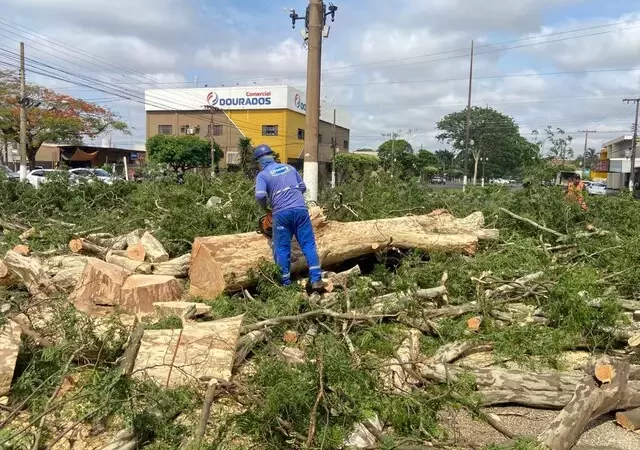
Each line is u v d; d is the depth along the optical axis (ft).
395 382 12.12
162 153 132.05
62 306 13.78
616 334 14.76
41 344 12.08
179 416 10.39
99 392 9.77
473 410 11.58
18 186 33.76
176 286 17.01
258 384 10.99
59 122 111.14
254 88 167.12
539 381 11.98
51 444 9.00
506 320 16.29
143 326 12.09
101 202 33.40
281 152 167.12
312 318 14.61
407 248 21.36
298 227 17.31
